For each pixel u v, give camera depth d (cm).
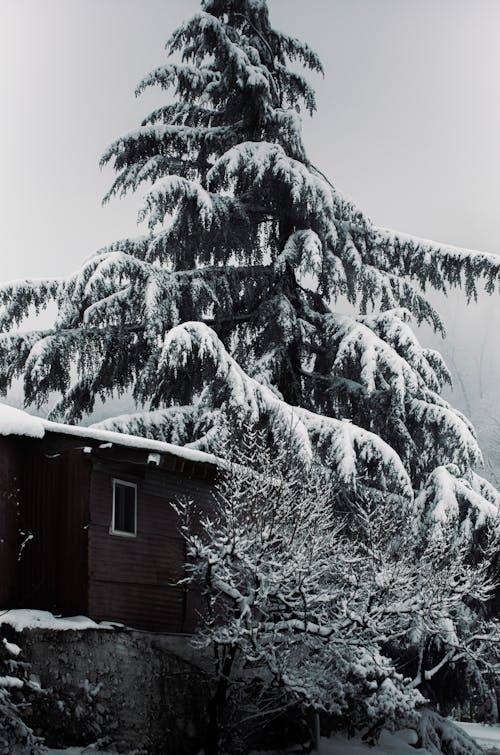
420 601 1769
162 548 1878
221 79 2764
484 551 2077
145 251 2688
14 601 1700
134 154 2683
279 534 1711
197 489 2008
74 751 1500
